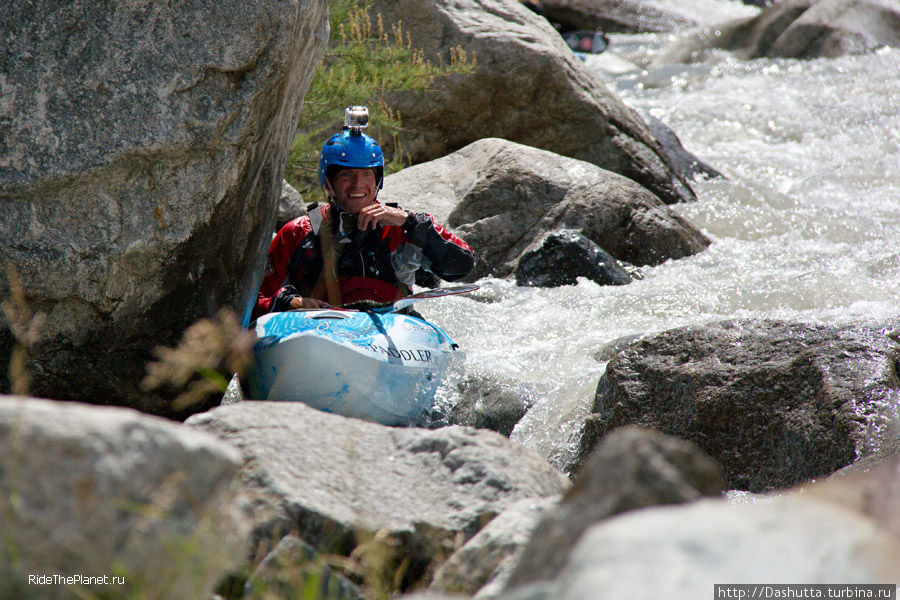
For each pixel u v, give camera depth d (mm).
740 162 42875
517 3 43719
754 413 14438
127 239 14094
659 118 50219
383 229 18672
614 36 73438
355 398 16375
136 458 6297
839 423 13297
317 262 18516
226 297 16078
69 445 6121
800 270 27391
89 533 6121
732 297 24859
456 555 8461
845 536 5039
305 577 8086
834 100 51281
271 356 16219
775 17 63562
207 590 6613
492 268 29312
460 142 40281
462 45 39875
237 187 14992
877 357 14328
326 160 18344
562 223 29688
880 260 27891
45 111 13406
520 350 21391
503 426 17781
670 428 15164
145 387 15117
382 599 8422
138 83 13680
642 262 29719
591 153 39344
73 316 14148
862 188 37625
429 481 10133
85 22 13453
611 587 4828
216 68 13945
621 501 5910
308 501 9344
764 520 5191
